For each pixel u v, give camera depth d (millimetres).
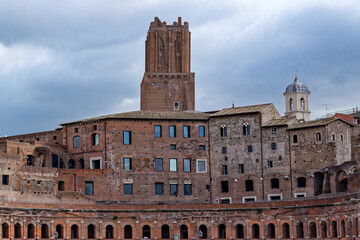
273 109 162250
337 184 146625
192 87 175125
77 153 160000
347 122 153500
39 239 140500
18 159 144125
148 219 148875
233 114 159375
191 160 159750
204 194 159125
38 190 145750
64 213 144500
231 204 148375
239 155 158375
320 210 139125
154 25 177500
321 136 150875
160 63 176625
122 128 157625
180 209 149500
